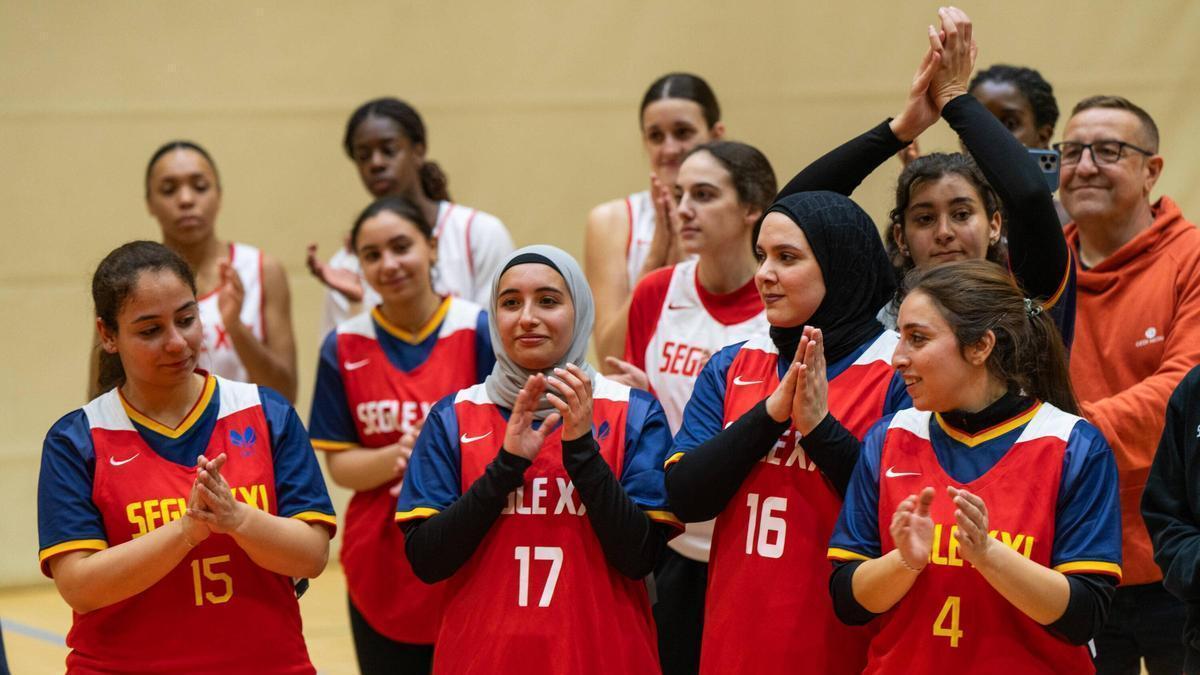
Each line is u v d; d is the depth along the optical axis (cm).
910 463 696
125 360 744
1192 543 705
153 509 738
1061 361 711
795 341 768
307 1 2052
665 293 1038
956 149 1647
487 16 2077
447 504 770
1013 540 663
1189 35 1848
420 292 1105
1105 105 1029
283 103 2058
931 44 812
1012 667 656
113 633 734
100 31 1997
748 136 2039
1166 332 980
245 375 1324
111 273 736
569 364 733
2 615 1747
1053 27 1873
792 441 751
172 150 1384
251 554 717
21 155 1981
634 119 2092
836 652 729
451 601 761
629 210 1258
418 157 1418
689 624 961
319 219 2080
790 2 2012
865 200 1736
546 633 732
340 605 1741
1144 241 1002
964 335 680
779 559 738
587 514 736
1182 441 736
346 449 1102
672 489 741
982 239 859
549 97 2088
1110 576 655
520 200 2100
